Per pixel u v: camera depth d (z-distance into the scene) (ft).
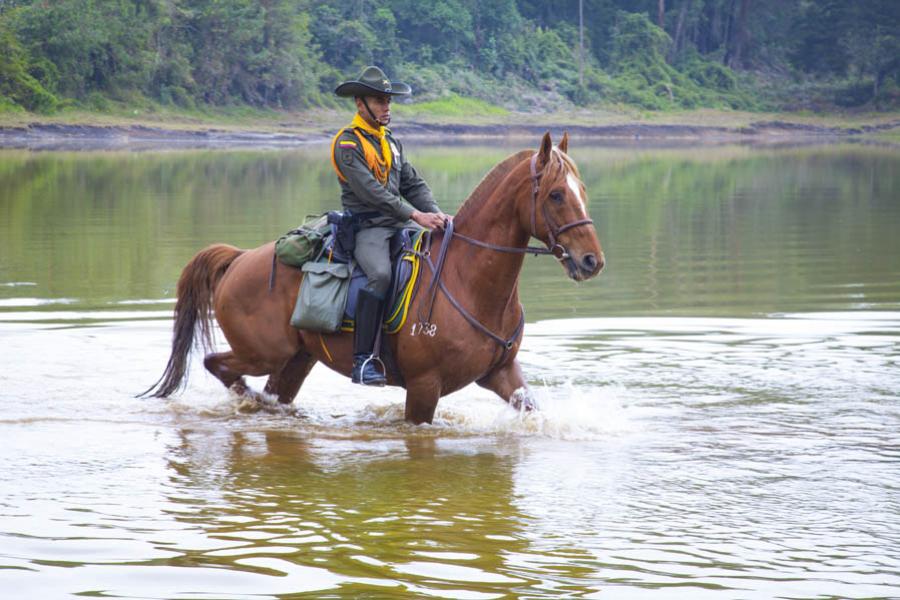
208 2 287.28
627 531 23.66
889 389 36.86
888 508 25.11
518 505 25.54
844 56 407.85
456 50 358.84
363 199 31.60
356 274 32.07
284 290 33.27
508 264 30.45
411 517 24.61
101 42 260.62
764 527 23.88
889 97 381.40
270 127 280.92
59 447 30.73
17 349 43.32
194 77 286.87
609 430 32.40
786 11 450.30
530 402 32.63
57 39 252.83
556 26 406.00
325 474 28.22
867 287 58.08
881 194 118.52
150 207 98.58
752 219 94.22
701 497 26.04
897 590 20.43
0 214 93.09
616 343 44.60
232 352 34.91
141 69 269.85
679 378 38.63
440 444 31.27
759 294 56.29
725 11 437.17
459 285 30.99
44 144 223.10
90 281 59.72
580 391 36.65
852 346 43.62
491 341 31.17
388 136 32.53
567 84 362.53
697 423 33.01
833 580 20.89
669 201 111.24
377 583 20.68
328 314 31.71
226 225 84.43
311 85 311.88
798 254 71.97
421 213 31.53
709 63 404.16
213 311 36.70
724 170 163.12
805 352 42.70
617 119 344.49
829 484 26.96
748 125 343.67
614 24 413.59
